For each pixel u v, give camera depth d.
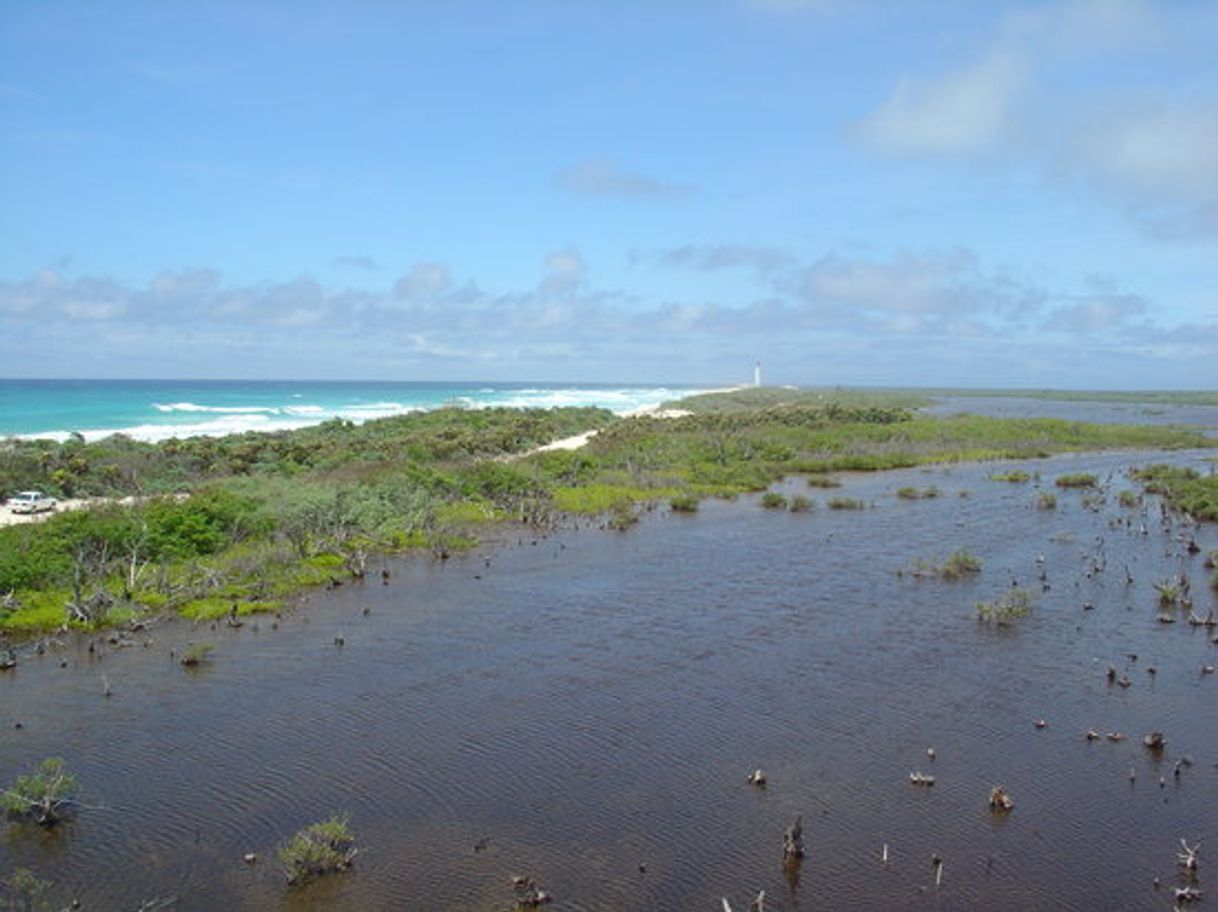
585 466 94.69
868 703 35.59
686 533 68.00
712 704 35.41
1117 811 27.84
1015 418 173.50
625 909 23.05
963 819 27.36
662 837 26.31
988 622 45.66
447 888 23.86
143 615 46.34
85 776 29.67
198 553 57.25
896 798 28.52
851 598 50.03
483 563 58.25
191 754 31.19
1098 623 45.59
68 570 50.56
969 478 98.44
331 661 40.12
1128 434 140.25
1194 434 147.50
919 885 24.19
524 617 46.53
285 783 29.23
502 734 32.78
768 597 50.22
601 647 41.94
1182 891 23.66
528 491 80.69
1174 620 46.12
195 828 26.66
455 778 29.59
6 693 36.44
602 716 34.28
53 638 42.84
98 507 60.81
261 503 65.25
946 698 36.09
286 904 23.16
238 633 44.00
